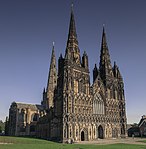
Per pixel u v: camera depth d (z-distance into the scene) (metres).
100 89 123.12
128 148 61.97
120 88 136.88
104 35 146.62
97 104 118.81
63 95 104.88
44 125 122.69
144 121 154.00
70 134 99.44
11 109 165.25
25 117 158.75
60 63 118.56
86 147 65.81
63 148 61.28
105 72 131.75
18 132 152.88
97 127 113.94
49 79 182.38
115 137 122.25
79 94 110.69
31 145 67.50
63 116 101.19
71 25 128.88
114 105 128.62
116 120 126.50
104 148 62.00
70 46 121.88
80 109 108.62
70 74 109.69
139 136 154.62
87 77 118.38
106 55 138.75
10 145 65.06
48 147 62.38
